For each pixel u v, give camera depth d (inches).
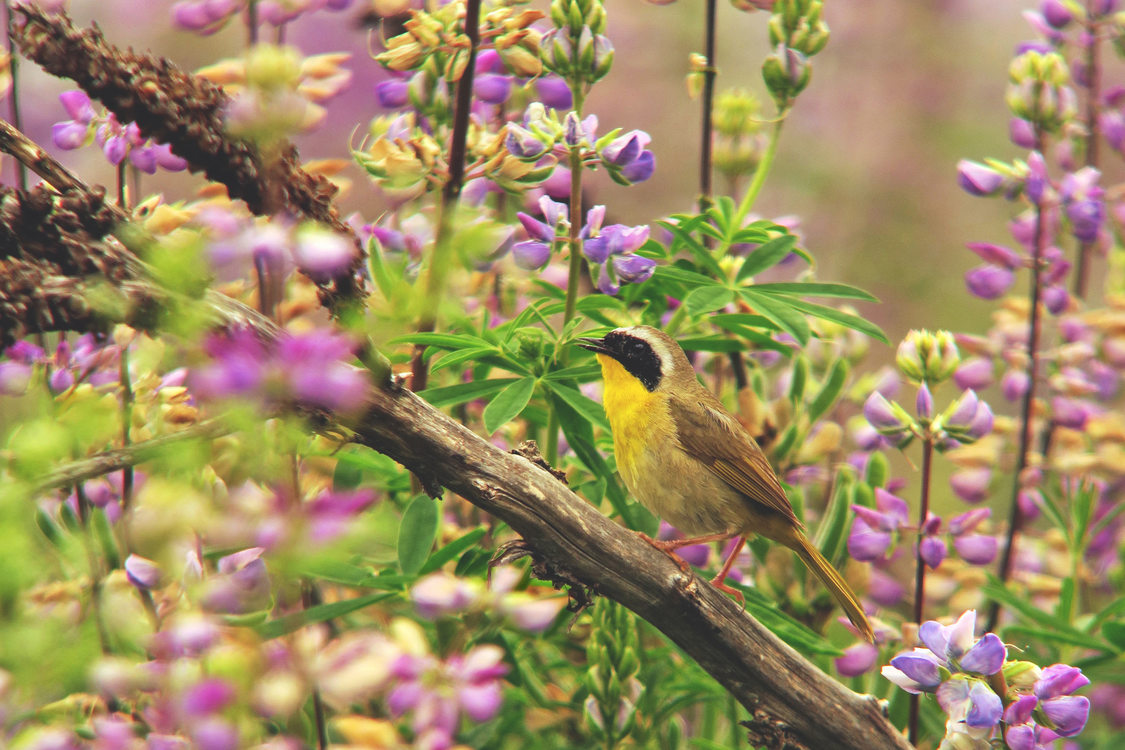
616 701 215.0
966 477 219.0
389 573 214.7
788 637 215.0
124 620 210.7
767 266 215.9
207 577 212.4
